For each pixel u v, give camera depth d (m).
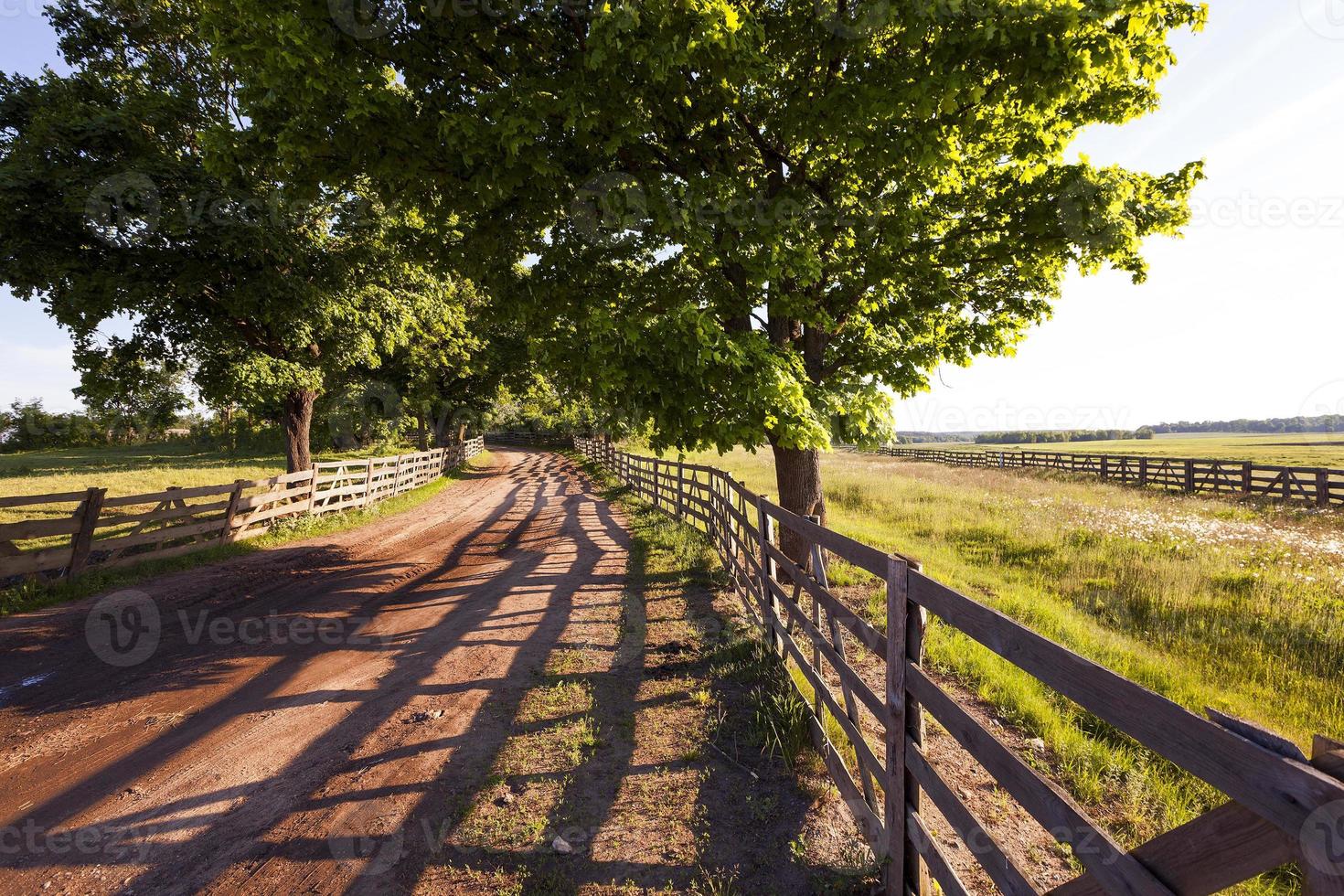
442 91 5.67
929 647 5.27
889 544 9.72
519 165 5.43
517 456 46.38
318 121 5.23
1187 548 9.23
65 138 9.38
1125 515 12.25
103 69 11.22
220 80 11.66
